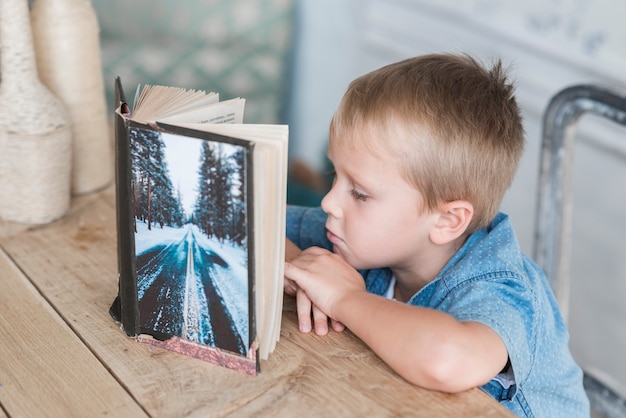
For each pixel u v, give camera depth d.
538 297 0.99
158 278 0.80
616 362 1.95
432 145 0.92
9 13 1.03
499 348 0.81
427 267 1.06
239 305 0.76
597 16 1.85
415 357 0.78
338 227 1.00
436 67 0.99
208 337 0.80
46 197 1.12
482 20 2.21
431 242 1.01
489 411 0.76
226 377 0.79
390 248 0.99
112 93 2.45
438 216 0.98
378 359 0.84
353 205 0.97
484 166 0.97
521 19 2.08
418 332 0.79
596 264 1.97
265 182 0.71
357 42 2.76
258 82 2.71
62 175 1.14
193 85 2.61
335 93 2.92
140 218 0.78
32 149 1.08
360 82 0.98
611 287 1.94
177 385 0.78
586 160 1.95
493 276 0.93
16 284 0.97
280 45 2.83
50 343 0.85
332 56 2.88
